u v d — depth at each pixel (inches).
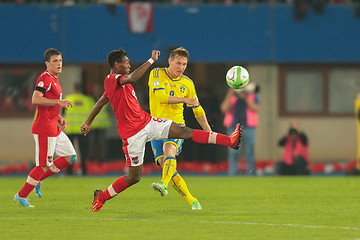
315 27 3093.0
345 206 1408.7
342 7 3093.0
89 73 3097.9
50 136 1334.9
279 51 3088.1
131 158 1179.9
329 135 3115.2
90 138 2785.4
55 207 1381.6
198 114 1304.1
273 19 3080.7
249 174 2652.6
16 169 2883.9
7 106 3034.0
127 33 3053.6
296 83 3112.7
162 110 1266.0
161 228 1046.4
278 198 1608.0
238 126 1152.2
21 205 1411.2
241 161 2950.3
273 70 3102.9
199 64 3211.1
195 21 3070.9
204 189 1926.7
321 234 984.9
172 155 1219.2
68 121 2642.7
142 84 3120.1
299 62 3095.5
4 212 1282.0
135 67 3142.2
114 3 3036.4
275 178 2448.3
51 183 2191.2
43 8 3031.5
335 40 3097.9
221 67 3216.0
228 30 3078.2
